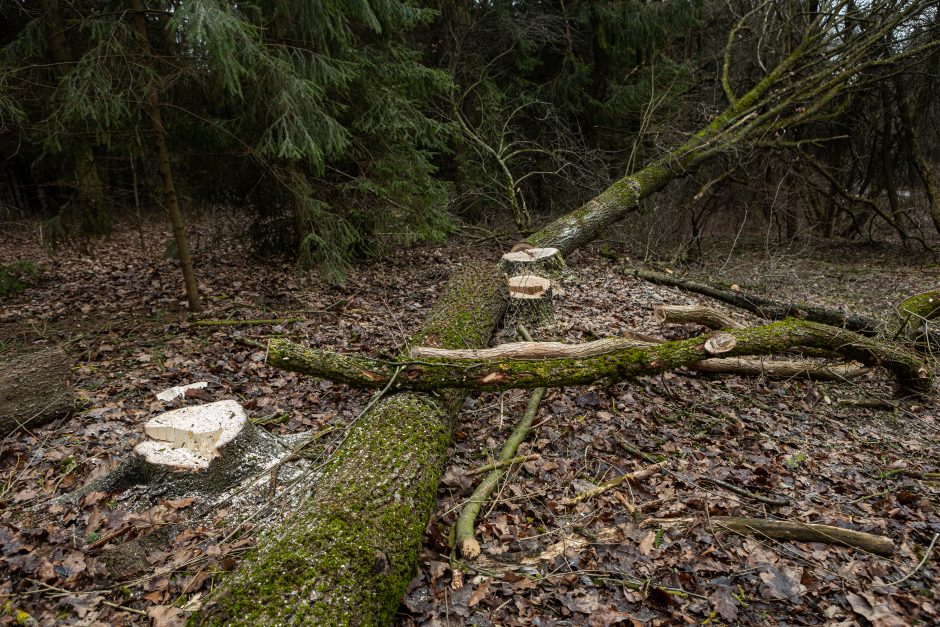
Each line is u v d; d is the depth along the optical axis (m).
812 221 12.55
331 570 2.23
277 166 6.86
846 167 11.62
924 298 5.73
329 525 2.43
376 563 2.35
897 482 3.59
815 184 11.27
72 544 2.71
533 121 12.55
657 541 2.88
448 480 3.32
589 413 4.24
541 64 12.30
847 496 3.39
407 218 8.50
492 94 11.03
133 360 4.92
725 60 10.70
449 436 3.49
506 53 11.71
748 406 4.58
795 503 3.25
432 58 12.00
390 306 6.71
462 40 11.22
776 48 10.84
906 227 12.22
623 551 2.80
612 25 11.76
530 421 3.90
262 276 7.81
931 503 3.33
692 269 9.72
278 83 5.76
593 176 10.84
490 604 2.48
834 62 9.38
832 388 5.09
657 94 11.29
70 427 3.79
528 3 12.32
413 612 2.43
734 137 9.38
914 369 4.68
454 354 3.53
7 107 4.99
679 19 11.57
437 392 3.61
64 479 3.23
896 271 9.73
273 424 3.92
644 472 3.45
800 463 3.73
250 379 4.70
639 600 2.50
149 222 13.06
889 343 4.96
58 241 7.02
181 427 3.04
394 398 3.44
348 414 4.13
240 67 4.97
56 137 5.25
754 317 6.86
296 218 7.94
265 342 5.41
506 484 3.31
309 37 6.79
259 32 6.07
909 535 3.00
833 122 10.68
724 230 12.91
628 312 6.60
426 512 2.81
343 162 8.36
